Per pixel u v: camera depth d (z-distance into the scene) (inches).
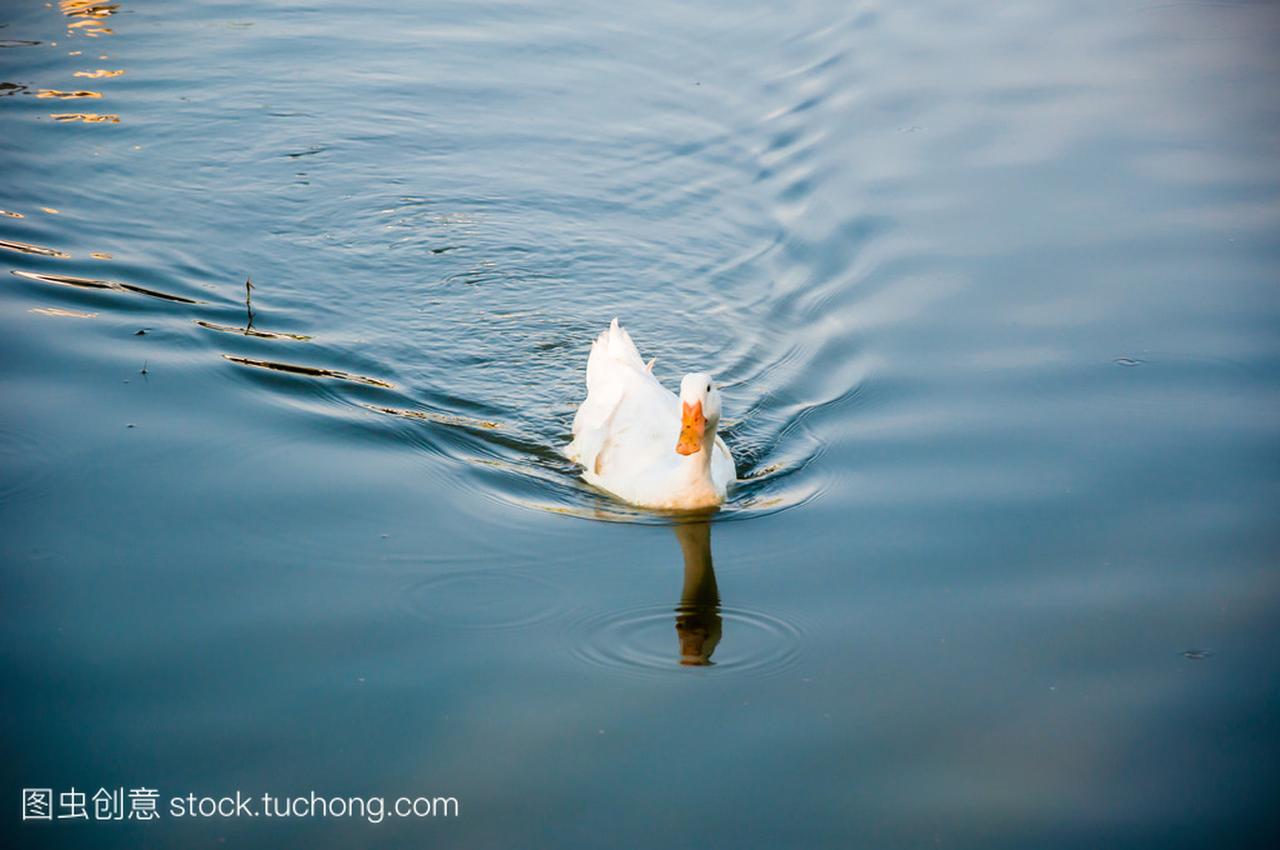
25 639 305.9
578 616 328.2
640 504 393.7
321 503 374.3
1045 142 624.4
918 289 509.4
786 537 370.6
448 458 408.5
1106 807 262.7
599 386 433.1
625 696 298.0
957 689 299.6
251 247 535.8
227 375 442.9
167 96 660.7
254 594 328.5
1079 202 566.6
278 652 306.0
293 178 590.9
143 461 387.5
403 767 272.4
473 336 487.8
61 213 546.6
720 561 358.0
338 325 486.9
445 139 633.6
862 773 273.6
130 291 493.0
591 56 724.7
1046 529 362.9
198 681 294.8
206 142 616.7
